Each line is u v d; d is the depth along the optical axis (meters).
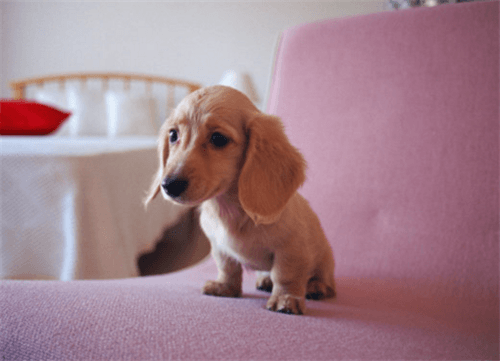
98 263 1.51
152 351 0.43
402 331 0.60
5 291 0.55
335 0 3.77
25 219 1.52
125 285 0.70
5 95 4.51
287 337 0.50
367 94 1.12
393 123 1.07
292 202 0.79
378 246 1.03
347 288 0.92
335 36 1.19
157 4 4.12
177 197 0.67
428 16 1.08
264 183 0.72
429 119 1.03
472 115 0.99
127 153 1.98
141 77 4.06
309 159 1.16
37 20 4.35
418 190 1.01
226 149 0.72
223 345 0.45
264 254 0.76
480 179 0.96
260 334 0.50
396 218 1.03
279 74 1.26
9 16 4.39
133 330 0.47
